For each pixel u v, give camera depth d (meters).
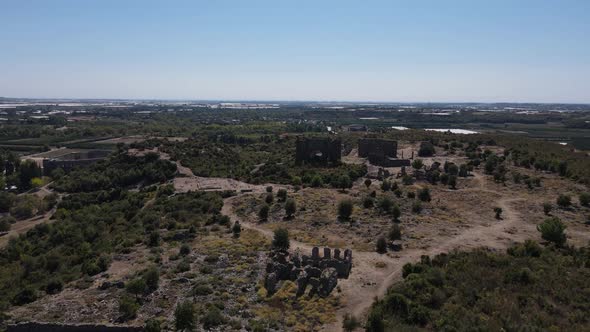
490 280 43.97
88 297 46.38
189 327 38.59
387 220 68.62
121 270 54.12
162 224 72.69
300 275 48.09
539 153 119.19
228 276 49.94
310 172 111.44
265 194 88.62
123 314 42.12
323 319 40.50
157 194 96.00
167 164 119.44
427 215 71.69
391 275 49.47
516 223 67.75
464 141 144.62
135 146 139.75
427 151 130.38
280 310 42.56
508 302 39.44
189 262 54.19
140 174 114.88
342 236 62.91
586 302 39.44
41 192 112.88
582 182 90.62
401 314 39.16
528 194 84.50
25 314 43.28
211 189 99.94
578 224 66.88
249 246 59.44
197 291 45.75
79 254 62.72
